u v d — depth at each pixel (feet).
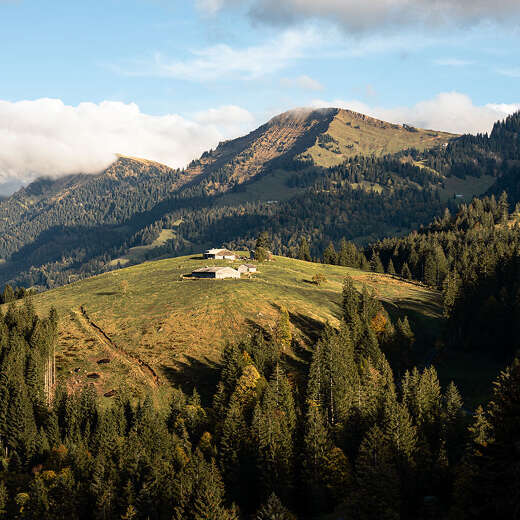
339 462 229.25
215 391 314.55
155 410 293.02
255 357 324.60
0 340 334.44
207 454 247.70
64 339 389.60
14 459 248.93
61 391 294.46
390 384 304.30
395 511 187.11
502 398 134.41
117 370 337.52
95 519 213.05
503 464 123.54
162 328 401.90
